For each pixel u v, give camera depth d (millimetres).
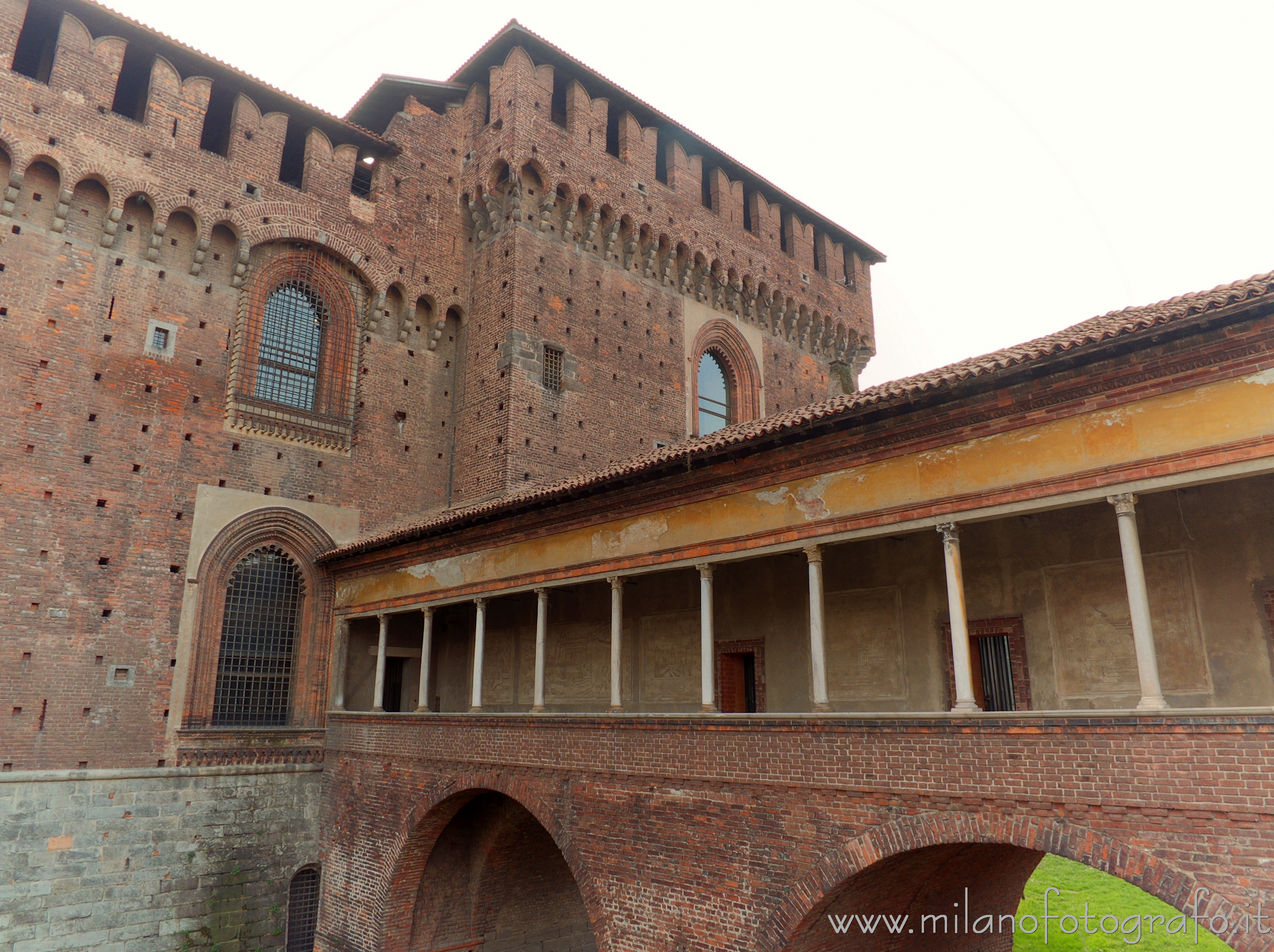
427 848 22625
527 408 29516
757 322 38875
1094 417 12680
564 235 31922
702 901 15555
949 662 16438
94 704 22406
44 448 22703
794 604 19062
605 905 17188
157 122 25547
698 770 16094
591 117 33562
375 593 25891
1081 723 11875
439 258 31797
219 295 26500
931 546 17125
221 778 23781
